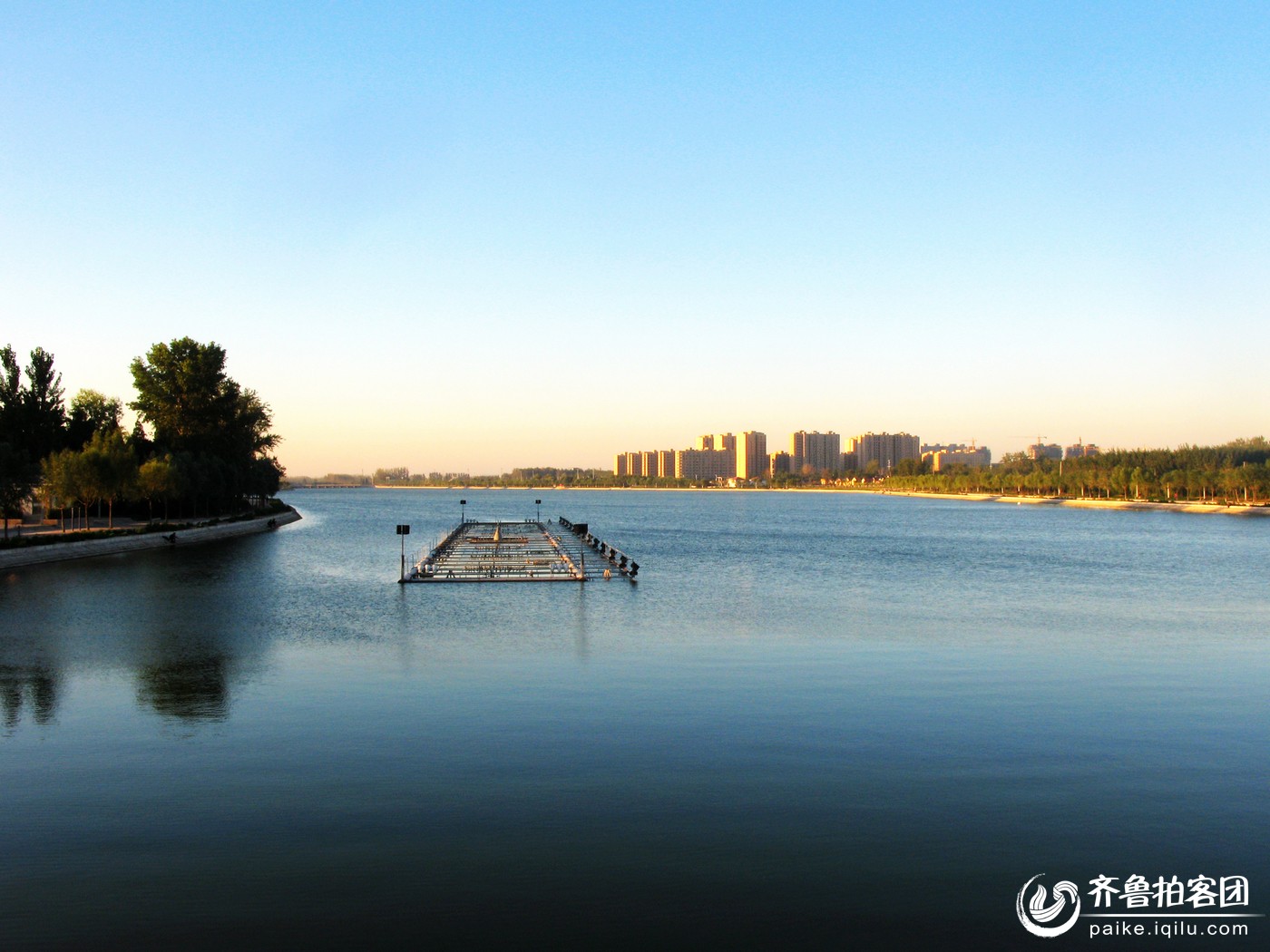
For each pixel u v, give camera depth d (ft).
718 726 72.33
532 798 56.54
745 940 40.91
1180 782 60.03
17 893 44.55
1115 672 95.81
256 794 57.00
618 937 41.04
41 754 64.80
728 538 379.14
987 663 100.53
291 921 42.14
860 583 194.70
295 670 94.84
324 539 338.54
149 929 41.42
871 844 50.29
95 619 132.87
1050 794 57.72
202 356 386.73
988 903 44.27
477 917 42.60
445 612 142.51
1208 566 242.17
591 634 120.57
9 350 349.61
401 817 53.52
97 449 286.46
